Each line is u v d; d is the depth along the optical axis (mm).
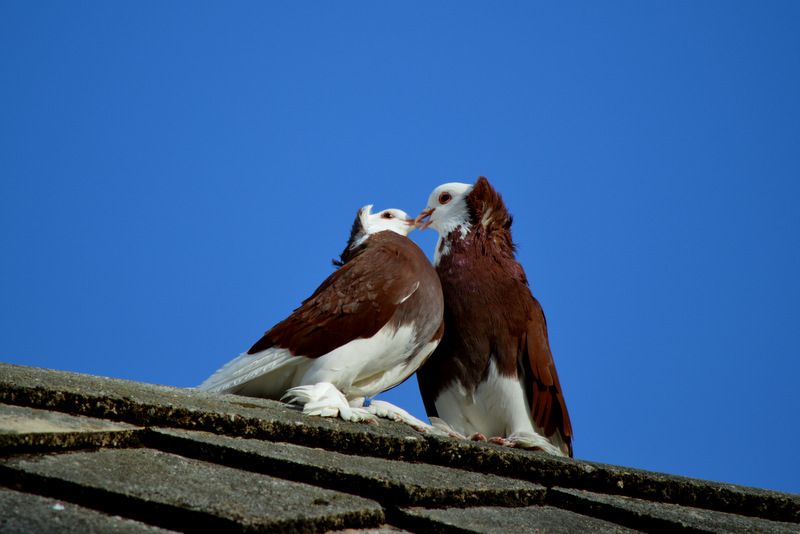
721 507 6137
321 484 4629
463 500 4984
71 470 3859
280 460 4637
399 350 7773
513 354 9109
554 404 9141
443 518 4547
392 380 8164
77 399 4645
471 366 9195
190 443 4594
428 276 8039
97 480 3795
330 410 6355
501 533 4527
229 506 3777
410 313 7734
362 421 6395
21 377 4938
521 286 9406
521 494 5395
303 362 7312
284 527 3713
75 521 3402
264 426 5195
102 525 3432
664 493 6039
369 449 5555
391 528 4387
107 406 4703
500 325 9156
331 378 7234
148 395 5172
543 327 9445
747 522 5863
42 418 4336
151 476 4062
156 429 4660
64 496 3672
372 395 8133
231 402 5844
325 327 7270
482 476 5625
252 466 4617
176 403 5066
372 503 4438
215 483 4180
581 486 5910
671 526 5309
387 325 7566
